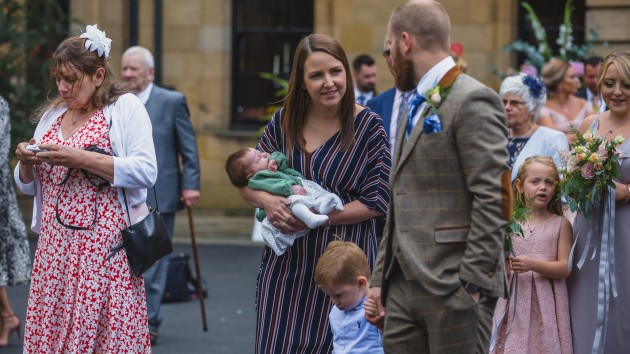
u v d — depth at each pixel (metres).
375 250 6.82
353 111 6.78
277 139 6.93
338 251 6.32
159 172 10.71
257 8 19.97
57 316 7.00
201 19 19.59
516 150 8.55
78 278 6.93
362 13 18.62
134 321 7.04
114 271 6.96
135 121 7.07
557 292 7.52
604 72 7.62
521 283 7.54
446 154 5.56
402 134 5.77
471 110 5.49
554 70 11.73
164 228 7.19
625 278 7.48
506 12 18.41
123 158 6.94
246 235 17.64
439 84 5.61
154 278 10.52
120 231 7.02
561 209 7.74
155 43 19.41
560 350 7.52
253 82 20.02
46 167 7.11
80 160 6.81
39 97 16.92
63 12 19.20
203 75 19.62
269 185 6.68
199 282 10.98
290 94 6.79
